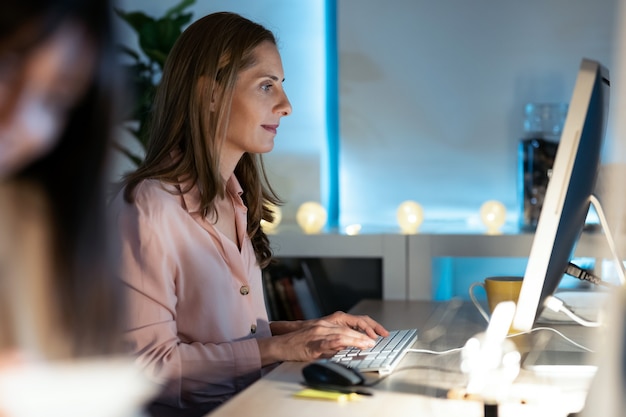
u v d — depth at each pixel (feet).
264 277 8.95
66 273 1.08
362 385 4.05
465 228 8.94
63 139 1.05
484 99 9.68
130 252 5.08
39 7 0.98
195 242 5.39
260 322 5.82
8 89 0.98
